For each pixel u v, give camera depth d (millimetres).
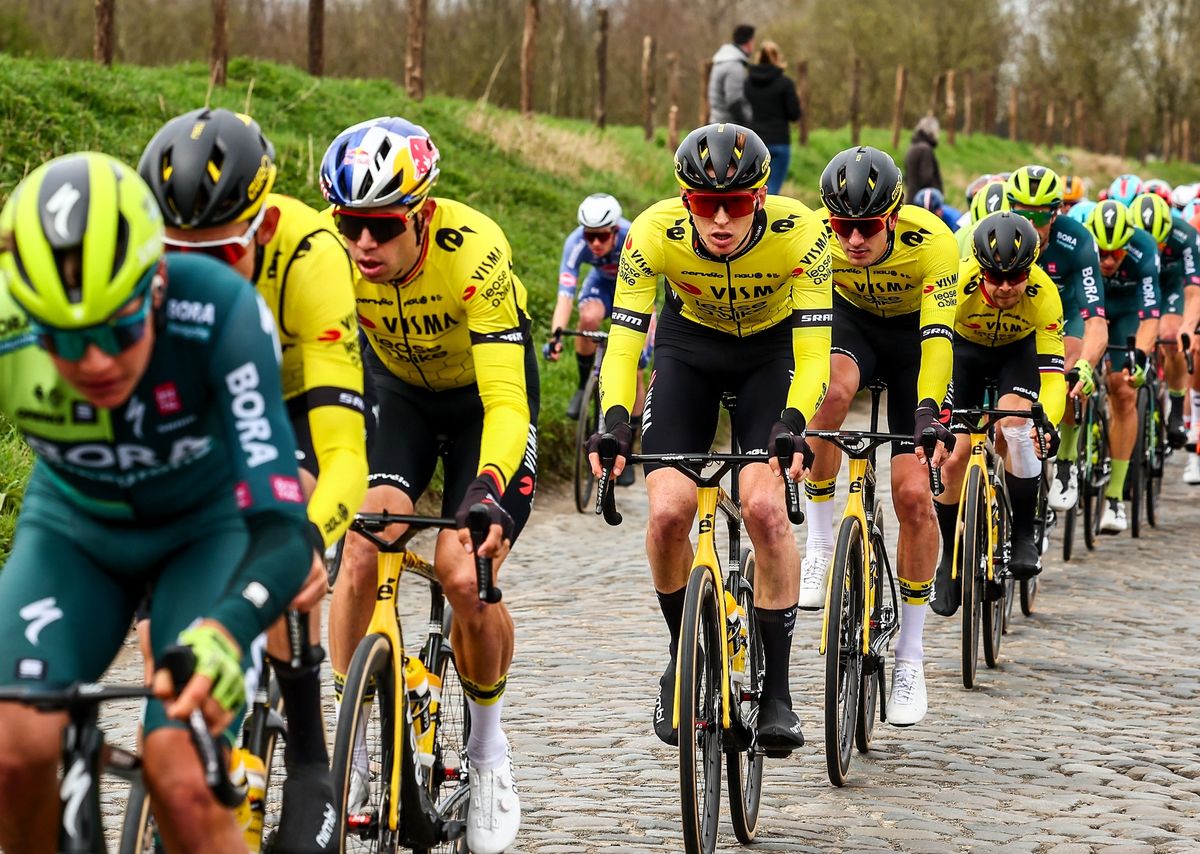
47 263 3311
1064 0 79250
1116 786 7496
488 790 5922
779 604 6945
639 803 6977
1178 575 13539
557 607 11531
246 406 3920
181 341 3875
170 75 23734
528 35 32781
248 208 4516
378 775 5230
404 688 5395
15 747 3705
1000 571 10445
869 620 8102
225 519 4207
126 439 3920
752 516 6895
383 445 6098
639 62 56469
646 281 7207
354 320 4914
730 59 28344
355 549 5707
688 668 6168
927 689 9703
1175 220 16094
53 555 4133
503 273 5777
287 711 4777
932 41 65375
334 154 5430
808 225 7129
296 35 47250
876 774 7789
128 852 4113
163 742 3775
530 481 5910
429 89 44906
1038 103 78688
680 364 7516
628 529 15117
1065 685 9719
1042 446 9922
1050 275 12484
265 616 3699
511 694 8945
